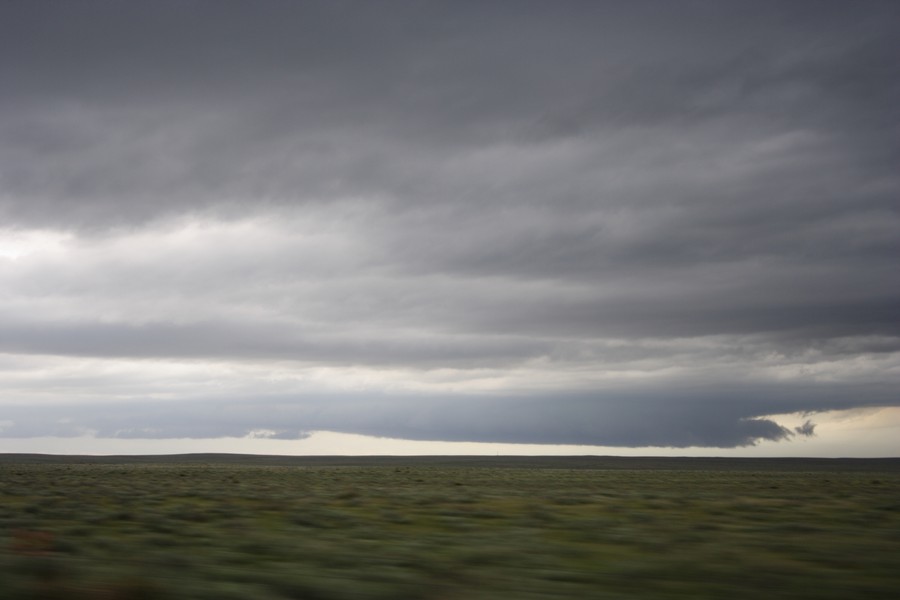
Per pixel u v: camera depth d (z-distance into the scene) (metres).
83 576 14.99
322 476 80.19
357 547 20.58
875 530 25.12
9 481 61.78
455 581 15.22
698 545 21.06
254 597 13.25
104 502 37.69
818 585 15.00
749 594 14.12
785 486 58.47
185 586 14.16
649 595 13.95
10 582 14.23
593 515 30.42
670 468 155.25
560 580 15.46
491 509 33.28
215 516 29.75
